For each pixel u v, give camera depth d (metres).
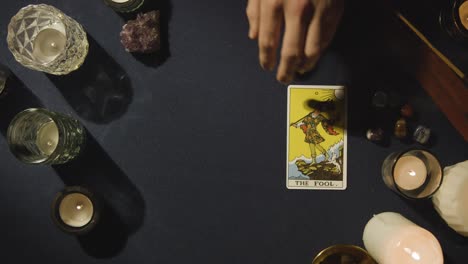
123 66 0.55
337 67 0.55
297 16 0.40
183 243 0.55
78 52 0.53
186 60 0.55
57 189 0.55
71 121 0.53
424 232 0.49
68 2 0.55
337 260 0.54
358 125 0.55
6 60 0.55
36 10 0.53
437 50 0.55
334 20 0.41
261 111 0.55
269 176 0.55
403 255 0.49
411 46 0.55
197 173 0.55
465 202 0.51
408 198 0.51
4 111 0.55
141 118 0.55
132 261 0.55
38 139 0.54
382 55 0.55
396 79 0.55
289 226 0.55
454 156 0.55
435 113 0.55
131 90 0.55
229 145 0.55
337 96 0.55
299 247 0.55
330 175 0.55
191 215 0.55
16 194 0.55
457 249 0.55
